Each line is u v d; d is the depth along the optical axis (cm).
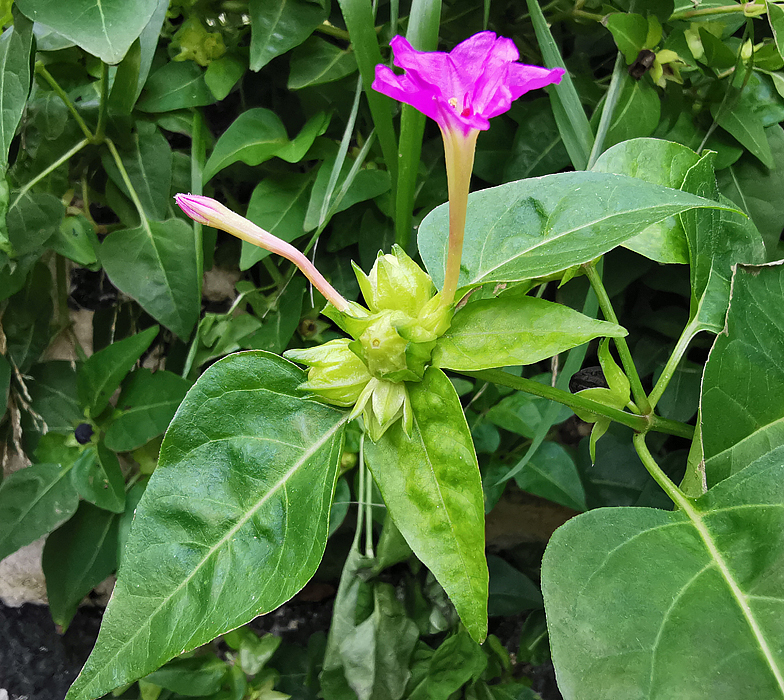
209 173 20
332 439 13
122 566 12
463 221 10
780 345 14
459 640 23
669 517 13
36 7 16
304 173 22
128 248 21
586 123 18
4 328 24
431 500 12
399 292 12
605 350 15
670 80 20
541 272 12
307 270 12
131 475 24
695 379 23
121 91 20
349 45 22
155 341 26
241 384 13
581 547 12
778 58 20
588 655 11
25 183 21
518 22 22
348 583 22
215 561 12
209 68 21
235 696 25
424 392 12
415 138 17
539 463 24
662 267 22
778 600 11
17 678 29
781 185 20
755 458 14
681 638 11
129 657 11
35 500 22
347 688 23
